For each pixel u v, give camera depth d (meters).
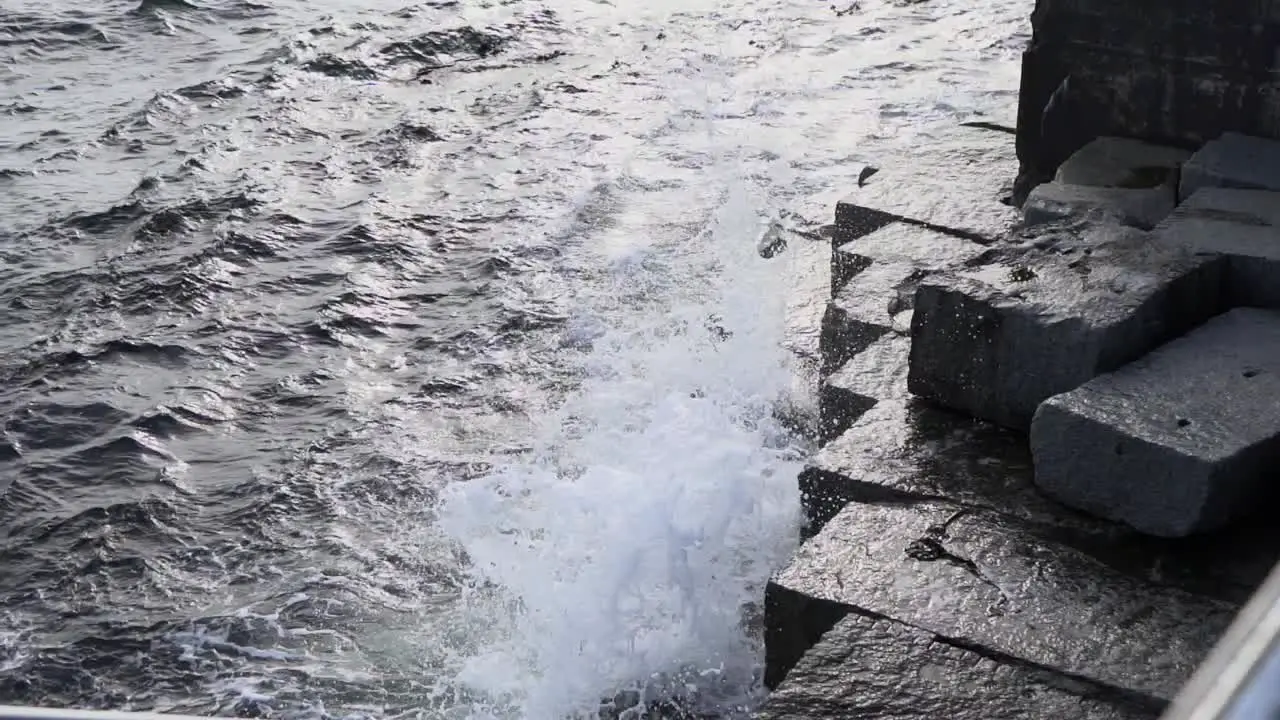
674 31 16.08
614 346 9.07
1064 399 5.21
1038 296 5.77
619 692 5.83
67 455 8.06
